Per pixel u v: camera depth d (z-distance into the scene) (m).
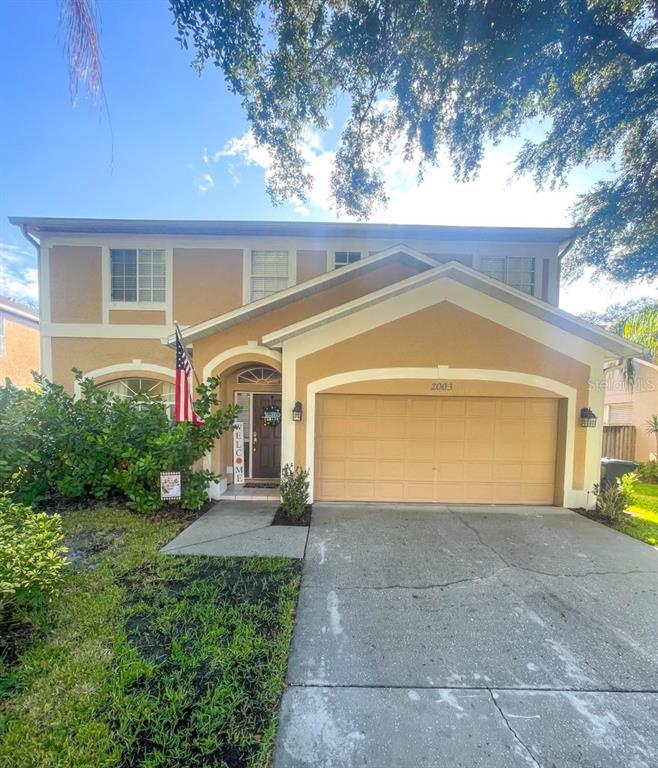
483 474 7.66
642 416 13.66
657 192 9.73
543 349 7.48
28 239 10.52
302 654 3.15
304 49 6.57
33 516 4.07
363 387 7.48
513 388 7.48
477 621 3.70
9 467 6.16
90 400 7.63
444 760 2.23
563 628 3.61
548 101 7.94
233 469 8.84
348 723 2.47
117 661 2.92
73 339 10.65
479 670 3.01
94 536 5.61
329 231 10.34
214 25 6.08
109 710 2.48
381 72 6.95
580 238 11.09
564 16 6.27
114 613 3.56
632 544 5.70
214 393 7.92
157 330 10.59
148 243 10.55
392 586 4.35
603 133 8.87
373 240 10.54
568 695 2.77
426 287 7.45
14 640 3.13
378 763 2.21
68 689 2.63
